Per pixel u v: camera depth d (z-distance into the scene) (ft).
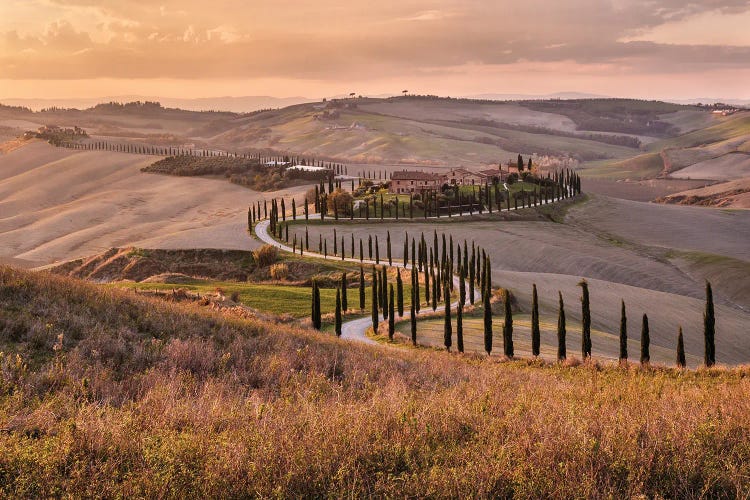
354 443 36.22
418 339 220.02
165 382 59.31
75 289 95.86
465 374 93.71
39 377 56.54
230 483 32.09
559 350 173.78
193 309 112.88
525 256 552.00
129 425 41.06
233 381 66.33
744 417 43.73
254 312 218.79
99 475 32.86
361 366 85.56
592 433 39.04
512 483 31.86
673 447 36.29
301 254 497.87
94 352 68.08
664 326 339.16
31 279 94.63
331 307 289.74
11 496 30.58
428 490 30.94
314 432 37.55
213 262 488.85
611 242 640.58
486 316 186.39
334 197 649.20
